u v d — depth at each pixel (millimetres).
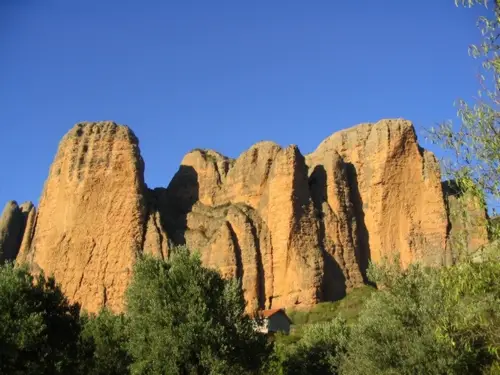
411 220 130250
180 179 151375
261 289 121750
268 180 135625
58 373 35031
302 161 132750
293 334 85125
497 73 18578
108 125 139250
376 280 34812
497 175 18281
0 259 157250
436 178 130625
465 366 27984
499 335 20203
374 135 141000
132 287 42125
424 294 31469
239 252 124938
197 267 42500
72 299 123000
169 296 40219
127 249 124938
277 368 53375
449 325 21844
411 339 30922
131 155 134375
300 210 126500
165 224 136125
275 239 124875
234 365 39656
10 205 169875
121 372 44250
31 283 37875
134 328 39844
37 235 136250
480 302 20047
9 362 32750
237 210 131875
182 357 37406
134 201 129750
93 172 133500
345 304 110875
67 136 142750
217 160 153750
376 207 134000
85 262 125688
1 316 33938
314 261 120562
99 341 45500
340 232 128750
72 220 130125
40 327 34031
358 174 140125
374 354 31953
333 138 149250
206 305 40000
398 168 135250
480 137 18516
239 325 41781
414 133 138500
